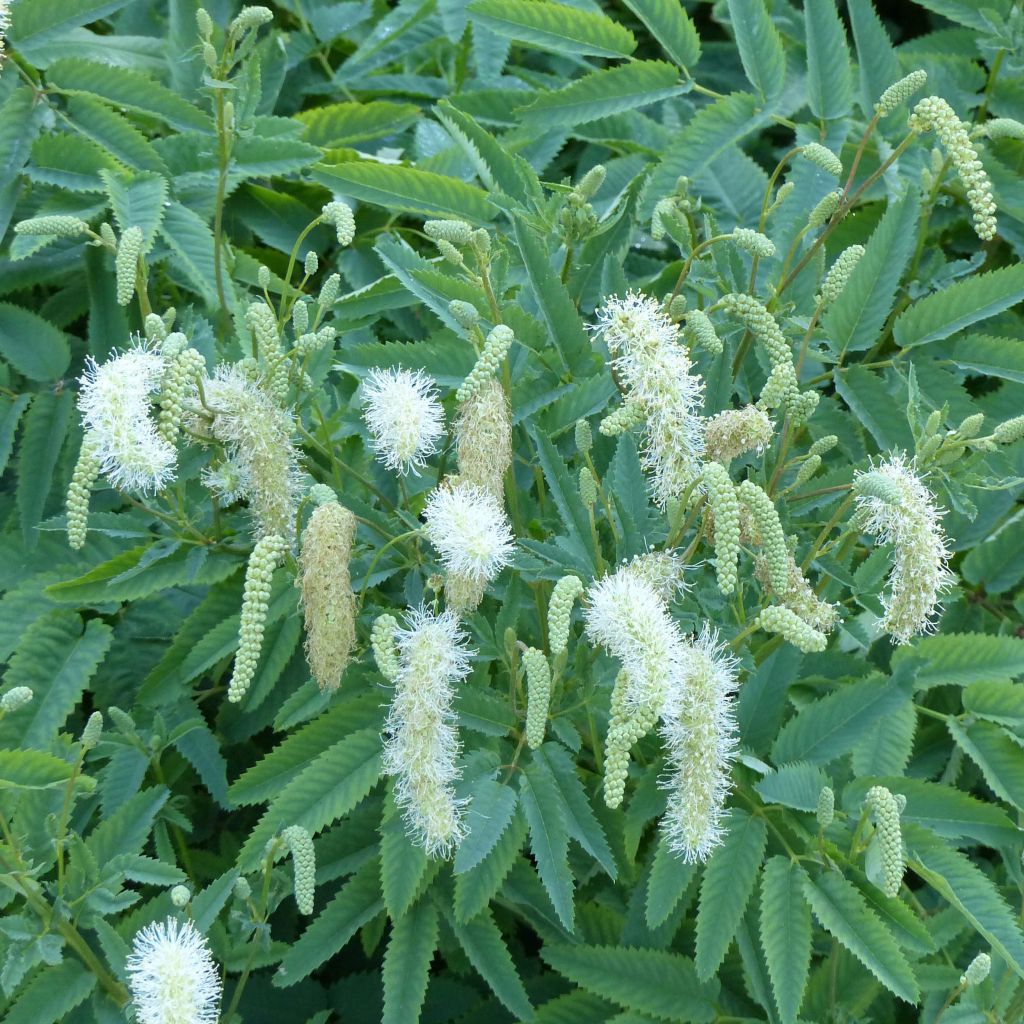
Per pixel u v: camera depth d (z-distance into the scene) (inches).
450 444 37.7
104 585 38.6
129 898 36.5
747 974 37.2
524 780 36.7
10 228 41.8
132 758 38.7
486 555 35.9
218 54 43.5
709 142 42.9
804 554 38.9
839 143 43.8
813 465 37.9
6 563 40.3
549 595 38.1
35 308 43.0
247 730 39.9
